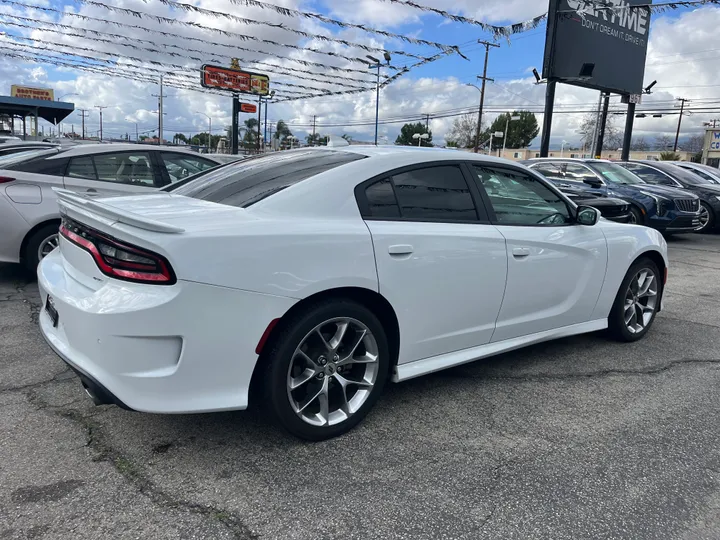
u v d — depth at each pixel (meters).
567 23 18.61
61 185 5.84
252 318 2.44
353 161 3.05
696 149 78.44
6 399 3.19
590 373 3.91
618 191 10.95
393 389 3.55
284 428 2.68
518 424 3.10
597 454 2.79
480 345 3.49
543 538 2.15
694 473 2.65
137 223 2.30
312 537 2.12
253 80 27.88
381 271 2.82
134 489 2.38
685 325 5.21
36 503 2.25
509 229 3.48
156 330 2.27
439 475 2.56
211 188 3.22
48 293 2.74
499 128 79.44
